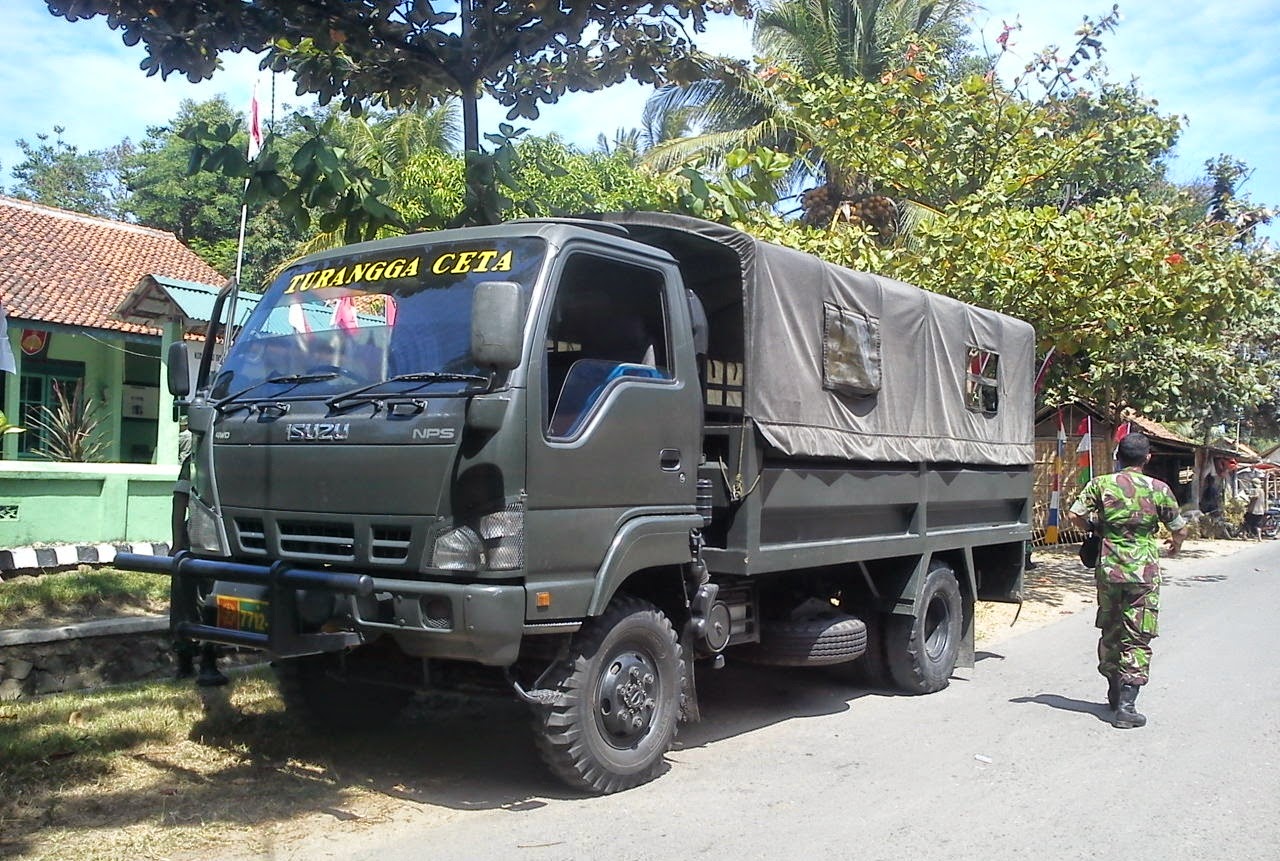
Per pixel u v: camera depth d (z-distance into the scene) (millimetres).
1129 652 7316
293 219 7301
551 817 5219
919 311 8109
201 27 7039
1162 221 14000
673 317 5938
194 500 5750
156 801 5223
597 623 5441
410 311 5426
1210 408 22516
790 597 7434
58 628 7402
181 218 30203
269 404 5484
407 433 4996
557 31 7660
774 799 5625
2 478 9320
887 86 14539
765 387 6301
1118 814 5461
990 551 10117
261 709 6801
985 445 9141
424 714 7133
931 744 6840
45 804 5066
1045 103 15305
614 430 5438
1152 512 7316
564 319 5398
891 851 4883
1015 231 12625
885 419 7594
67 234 21109
